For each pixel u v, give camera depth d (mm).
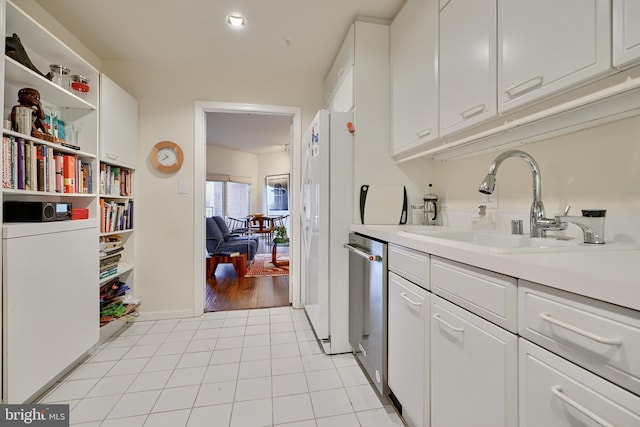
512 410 708
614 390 499
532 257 717
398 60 1831
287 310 2750
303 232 2543
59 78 1786
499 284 747
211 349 1977
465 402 868
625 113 916
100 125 2008
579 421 550
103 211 2102
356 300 1770
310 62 2535
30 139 1459
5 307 1232
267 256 5773
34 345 1371
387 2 1803
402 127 1778
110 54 2391
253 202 7441
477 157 1643
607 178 1007
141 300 2521
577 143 1111
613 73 734
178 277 2578
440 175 1972
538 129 1104
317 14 1915
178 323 2434
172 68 2578
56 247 1516
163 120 2557
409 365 1189
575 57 797
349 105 2049
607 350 510
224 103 2646
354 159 1944
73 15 1912
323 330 1932
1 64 1238
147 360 1825
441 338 988
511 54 1008
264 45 2275
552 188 1208
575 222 999
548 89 875
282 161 7230
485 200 1576
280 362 1807
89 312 1797
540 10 898
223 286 3564
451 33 1325
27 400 1383
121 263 2455
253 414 1340
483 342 797
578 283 550
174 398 1453
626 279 487
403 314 1242
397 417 1324
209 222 4117
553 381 604
